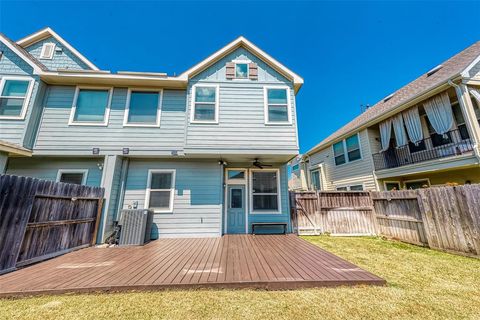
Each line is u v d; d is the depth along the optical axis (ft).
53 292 9.12
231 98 23.72
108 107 23.34
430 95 24.84
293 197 26.17
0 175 11.81
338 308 7.88
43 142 21.48
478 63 22.74
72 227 17.01
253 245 18.35
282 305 8.12
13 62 21.86
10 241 11.94
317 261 13.39
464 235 15.16
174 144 23.31
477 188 14.56
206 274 10.95
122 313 7.57
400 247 18.26
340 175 41.65
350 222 25.26
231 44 24.94
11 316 7.40
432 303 8.25
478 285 9.96
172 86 24.57
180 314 7.50
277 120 23.40
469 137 22.63
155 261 13.55
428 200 18.10
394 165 31.53
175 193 23.41
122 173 23.11
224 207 24.80
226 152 22.16
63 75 22.26
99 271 11.59
